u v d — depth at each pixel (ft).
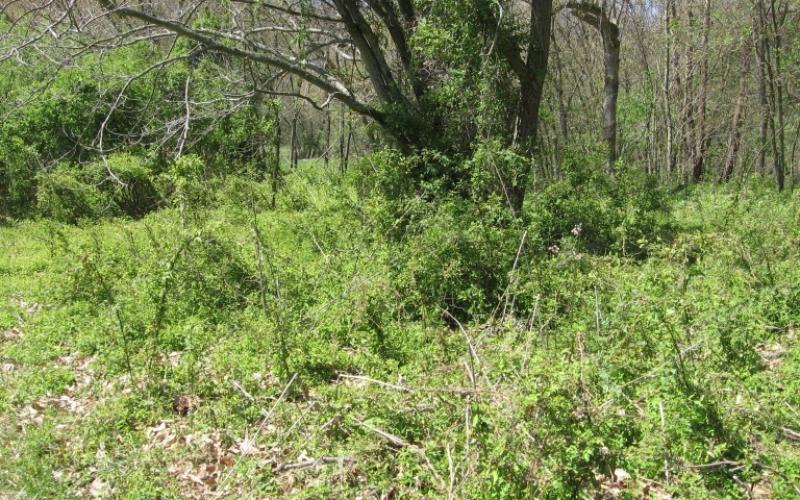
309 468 16.84
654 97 86.07
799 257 28.12
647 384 16.56
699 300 20.93
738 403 16.01
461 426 15.57
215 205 47.39
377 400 17.87
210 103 43.73
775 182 65.46
